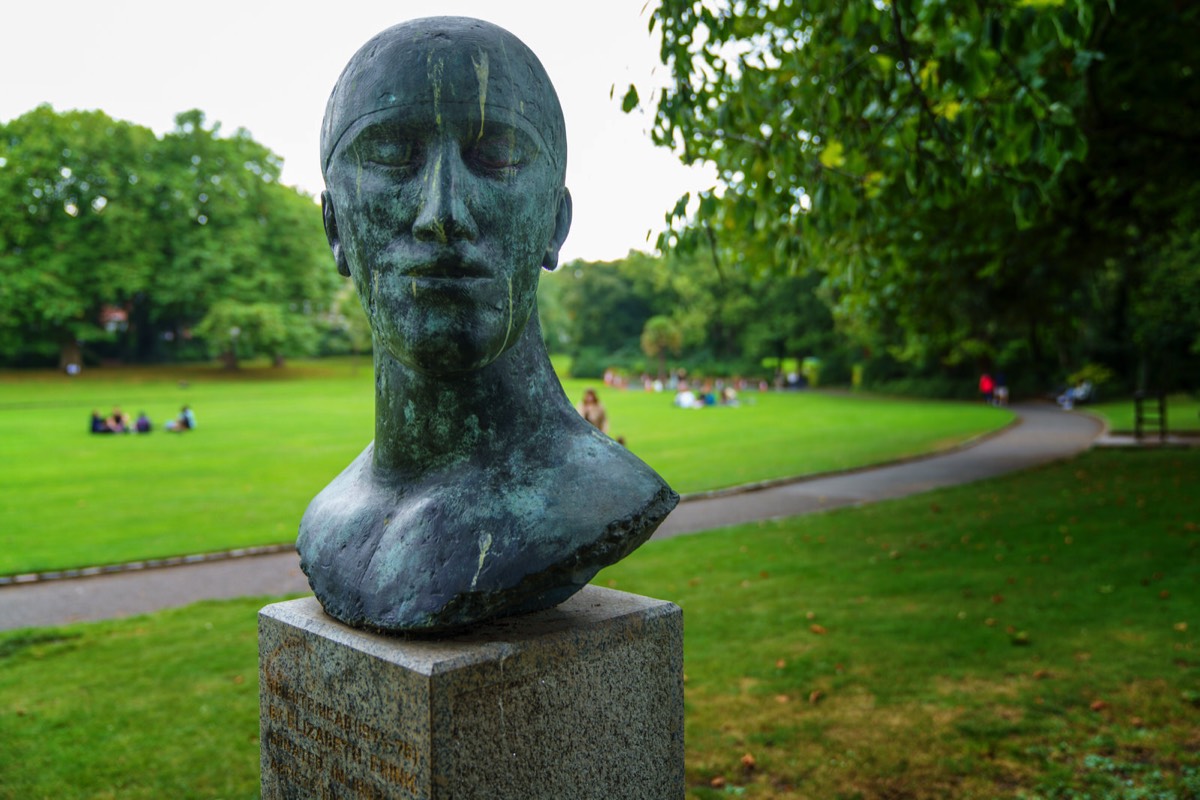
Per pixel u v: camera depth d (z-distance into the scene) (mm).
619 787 2629
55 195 50156
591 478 2539
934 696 4980
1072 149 4066
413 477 2658
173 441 21047
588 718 2553
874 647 5801
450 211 2209
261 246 56531
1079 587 7000
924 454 17359
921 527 9742
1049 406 32531
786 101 5523
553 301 75312
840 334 47062
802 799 3992
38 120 50094
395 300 2299
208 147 53031
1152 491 11289
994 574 7520
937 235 8859
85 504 12445
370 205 2328
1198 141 8883
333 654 2504
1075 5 3695
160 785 4254
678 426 24859
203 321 52531
